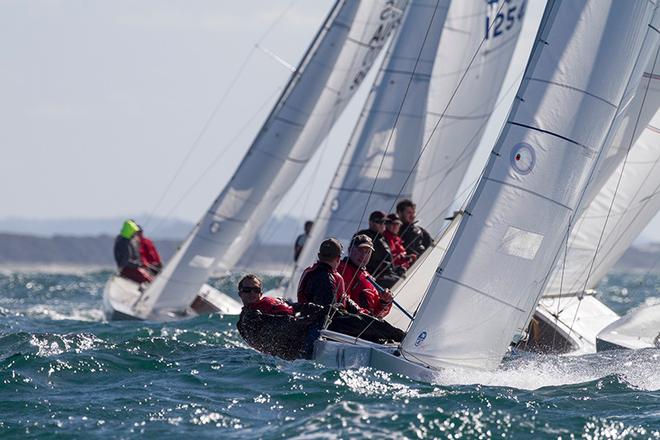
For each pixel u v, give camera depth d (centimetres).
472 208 3947
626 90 4066
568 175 3966
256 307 4497
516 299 3962
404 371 3981
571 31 3978
